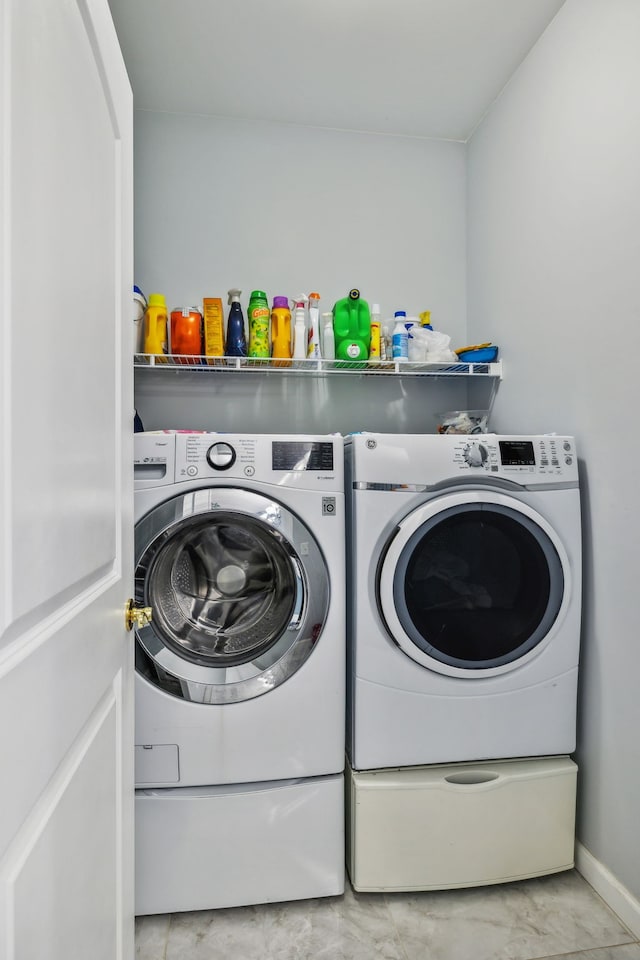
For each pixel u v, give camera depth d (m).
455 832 1.33
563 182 1.53
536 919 1.27
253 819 1.27
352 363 1.94
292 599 1.31
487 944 1.21
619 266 1.30
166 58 1.77
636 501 1.24
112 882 0.80
